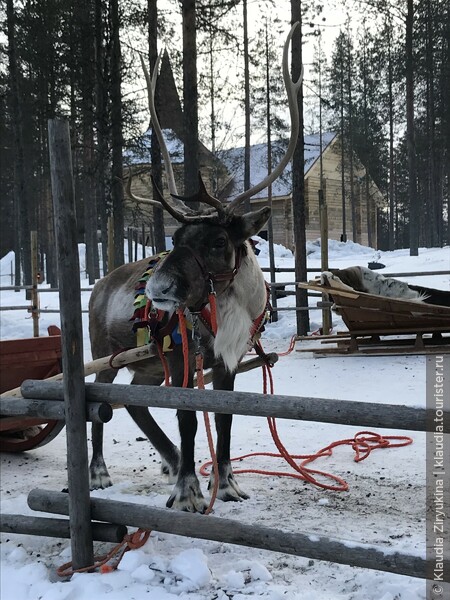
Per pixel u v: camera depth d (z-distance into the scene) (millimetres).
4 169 32531
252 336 4355
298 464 5047
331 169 36719
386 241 59281
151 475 5027
